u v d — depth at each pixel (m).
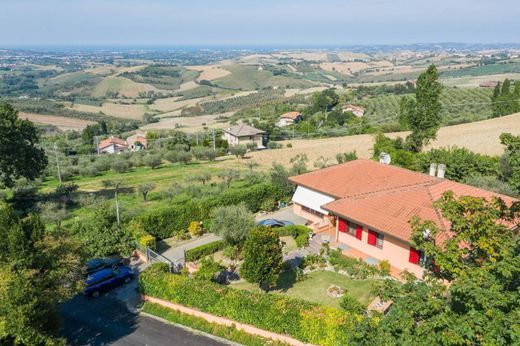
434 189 35.28
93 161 89.75
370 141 95.88
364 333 16.42
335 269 32.34
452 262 14.85
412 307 14.93
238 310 25.36
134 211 45.59
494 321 12.82
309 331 23.16
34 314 21.14
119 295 30.81
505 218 16.73
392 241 31.81
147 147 119.69
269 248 27.30
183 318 26.97
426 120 58.72
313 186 42.78
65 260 23.41
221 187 57.38
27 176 56.09
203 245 36.56
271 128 134.62
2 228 22.45
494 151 69.50
